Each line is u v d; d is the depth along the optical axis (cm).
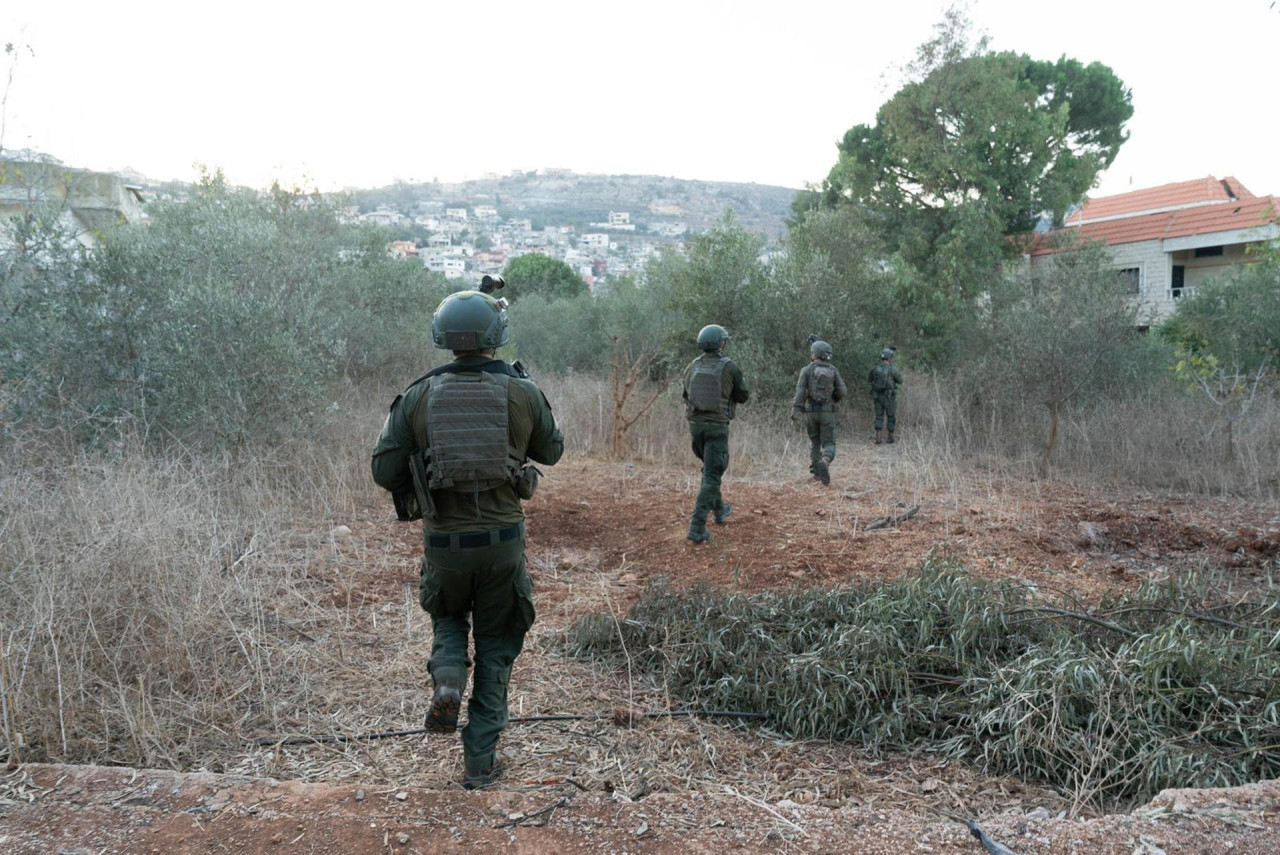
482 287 326
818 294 1392
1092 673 338
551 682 404
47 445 571
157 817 255
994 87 1619
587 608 512
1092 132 2462
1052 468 981
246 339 755
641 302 1862
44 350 682
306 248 1202
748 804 273
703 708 378
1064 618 413
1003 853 240
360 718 359
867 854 242
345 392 1120
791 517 741
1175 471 905
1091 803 306
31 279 735
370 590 523
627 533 694
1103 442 984
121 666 361
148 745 317
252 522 599
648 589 491
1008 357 1091
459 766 320
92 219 1199
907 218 1728
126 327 738
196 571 423
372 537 634
